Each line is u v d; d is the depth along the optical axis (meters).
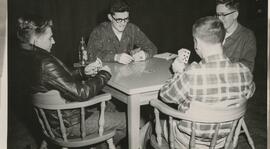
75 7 3.71
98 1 3.77
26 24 1.74
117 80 1.92
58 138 1.86
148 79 1.93
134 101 1.79
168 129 1.75
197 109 1.49
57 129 1.87
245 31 2.27
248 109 3.09
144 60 2.43
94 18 3.81
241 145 2.46
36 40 1.77
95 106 2.39
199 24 1.51
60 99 1.69
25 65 1.74
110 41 2.62
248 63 2.23
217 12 2.25
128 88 1.76
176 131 1.68
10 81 3.19
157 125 1.71
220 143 1.65
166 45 4.41
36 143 2.64
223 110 1.47
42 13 3.57
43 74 1.69
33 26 1.74
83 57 2.48
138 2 4.09
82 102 1.71
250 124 2.79
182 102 1.56
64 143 1.81
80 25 3.77
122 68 2.21
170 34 4.38
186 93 1.52
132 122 1.83
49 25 1.81
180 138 1.66
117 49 2.64
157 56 2.55
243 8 4.86
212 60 1.51
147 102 1.84
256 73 4.03
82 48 2.60
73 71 2.23
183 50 2.05
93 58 2.47
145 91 1.78
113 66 2.28
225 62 1.52
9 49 1.86
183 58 2.04
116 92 1.94
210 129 1.56
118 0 2.49
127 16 2.47
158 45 4.37
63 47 3.77
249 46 2.24
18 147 2.56
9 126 2.94
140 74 2.05
